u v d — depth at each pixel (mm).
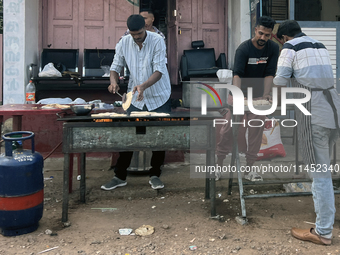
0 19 6223
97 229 2598
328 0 7473
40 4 6582
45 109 3148
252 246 2303
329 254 2205
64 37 6738
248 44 3637
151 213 2941
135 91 3146
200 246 2318
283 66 2504
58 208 3041
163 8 7410
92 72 6391
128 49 3385
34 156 2516
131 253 2221
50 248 2281
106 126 2621
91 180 3881
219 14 7219
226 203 3186
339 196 3385
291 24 2658
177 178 3975
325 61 2398
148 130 2674
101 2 6793
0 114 3010
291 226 2654
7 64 5840
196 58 6855
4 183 2365
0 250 2242
